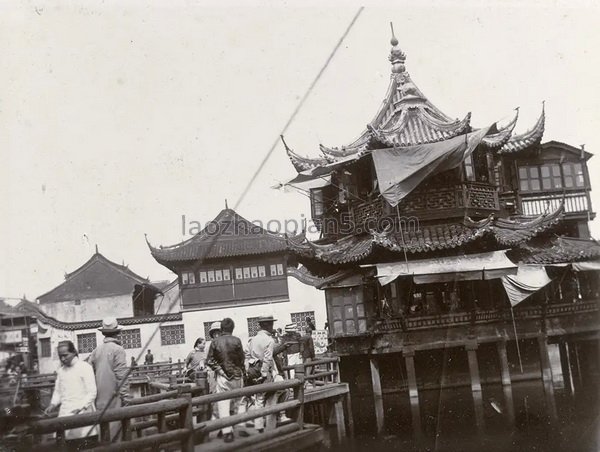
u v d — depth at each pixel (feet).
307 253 76.89
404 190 71.97
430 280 70.08
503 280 72.43
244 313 116.16
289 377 53.78
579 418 57.57
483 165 80.59
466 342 71.51
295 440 31.40
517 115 79.00
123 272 128.57
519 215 83.71
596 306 78.48
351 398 76.64
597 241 83.56
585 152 89.35
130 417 23.73
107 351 28.84
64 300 122.62
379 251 72.18
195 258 112.37
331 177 86.69
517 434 53.98
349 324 74.69
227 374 30.66
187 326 116.26
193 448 25.80
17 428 24.54
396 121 82.74
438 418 62.39
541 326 74.02
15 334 46.57
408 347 71.10
